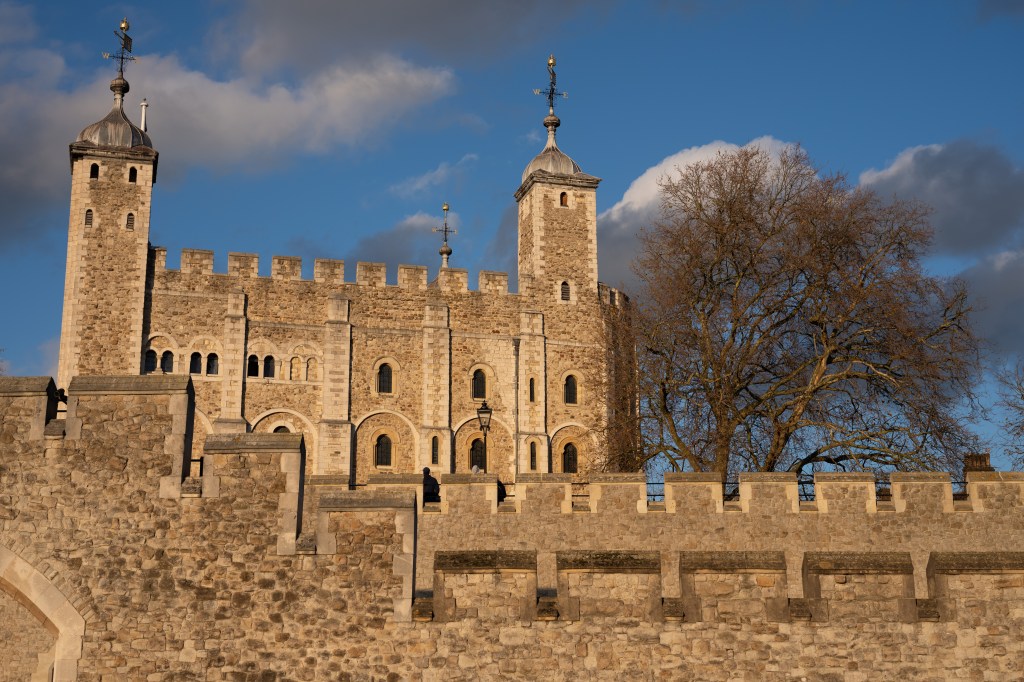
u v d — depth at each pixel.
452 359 57.41
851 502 22.45
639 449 37.75
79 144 53.72
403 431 56.03
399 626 14.60
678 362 37.38
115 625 14.37
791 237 37.94
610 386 44.84
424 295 57.56
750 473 22.94
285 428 54.38
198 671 14.34
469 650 14.63
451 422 56.78
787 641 14.88
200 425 53.06
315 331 55.47
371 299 56.75
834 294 36.31
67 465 14.69
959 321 35.78
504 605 14.77
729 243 38.59
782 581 14.99
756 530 22.70
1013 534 21.70
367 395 55.84
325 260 56.31
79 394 14.87
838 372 35.84
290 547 14.68
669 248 39.91
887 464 33.31
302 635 14.50
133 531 14.59
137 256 53.31
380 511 14.84
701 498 23.11
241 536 14.67
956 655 14.92
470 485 23.92
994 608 15.03
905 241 37.53
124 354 52.38
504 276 58.97
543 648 14.70
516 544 23.53
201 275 54.41
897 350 34.81
